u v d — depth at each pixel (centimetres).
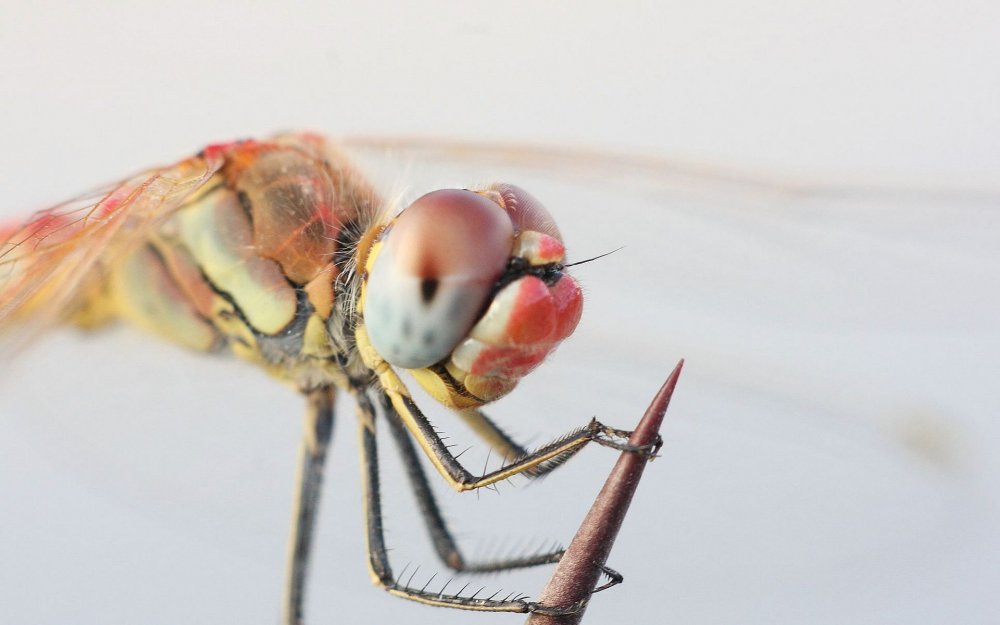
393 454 6
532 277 6
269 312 6
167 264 6
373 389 6
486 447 6
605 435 5
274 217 6
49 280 6
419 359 6
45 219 6
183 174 6
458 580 6
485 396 6
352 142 6
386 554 6
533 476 6
